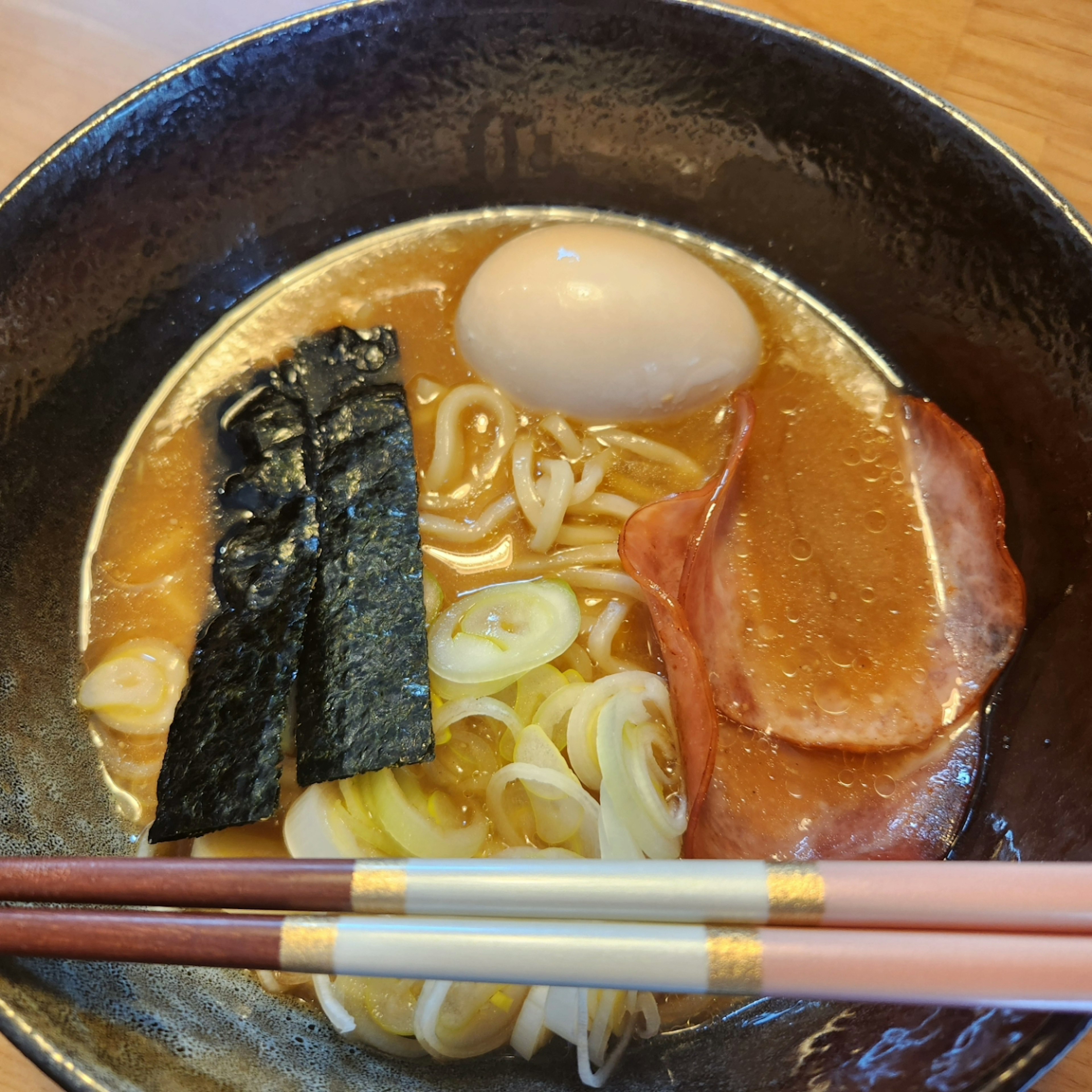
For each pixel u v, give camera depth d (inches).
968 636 6.5
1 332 6.2
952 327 6.9
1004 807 6.0
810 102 6.7
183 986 5.4
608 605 6.7
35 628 6.3
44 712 6.2
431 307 7.6
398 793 5.9
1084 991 4.4
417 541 6.3
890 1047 5.1
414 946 4.6
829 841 6.1
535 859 5.0
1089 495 6.0
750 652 6.5
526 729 6.1
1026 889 4.6
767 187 7.3
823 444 7.2
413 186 7.6
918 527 6.9
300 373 7.3
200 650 6.3
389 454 6.7
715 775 6.1
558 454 7.2
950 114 6.3
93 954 4.7
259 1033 5.4
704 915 4.6
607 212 7.9
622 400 7.0
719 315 7.0
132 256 6.8
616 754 5.9
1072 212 6.0
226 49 6.5
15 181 6.1
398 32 6.8
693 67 6.9
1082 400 6.1
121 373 7.0
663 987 4.5
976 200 6.4
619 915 4.7
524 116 7.3
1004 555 6.4
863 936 4.5
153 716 6.3
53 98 7.9
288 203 7.4
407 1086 5.4
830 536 6.8
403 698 5.9
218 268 7.3
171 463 7.1
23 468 6.4
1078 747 5.7
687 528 6.5
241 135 6.9
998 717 6.3
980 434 6.9
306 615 6.1
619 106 7.2
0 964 4.8
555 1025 5.5
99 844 6.0
